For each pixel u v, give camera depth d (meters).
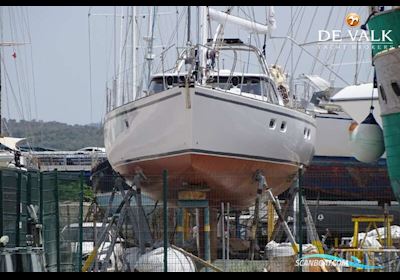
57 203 33.28
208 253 37.44
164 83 39.22
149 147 37.38
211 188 38.66
